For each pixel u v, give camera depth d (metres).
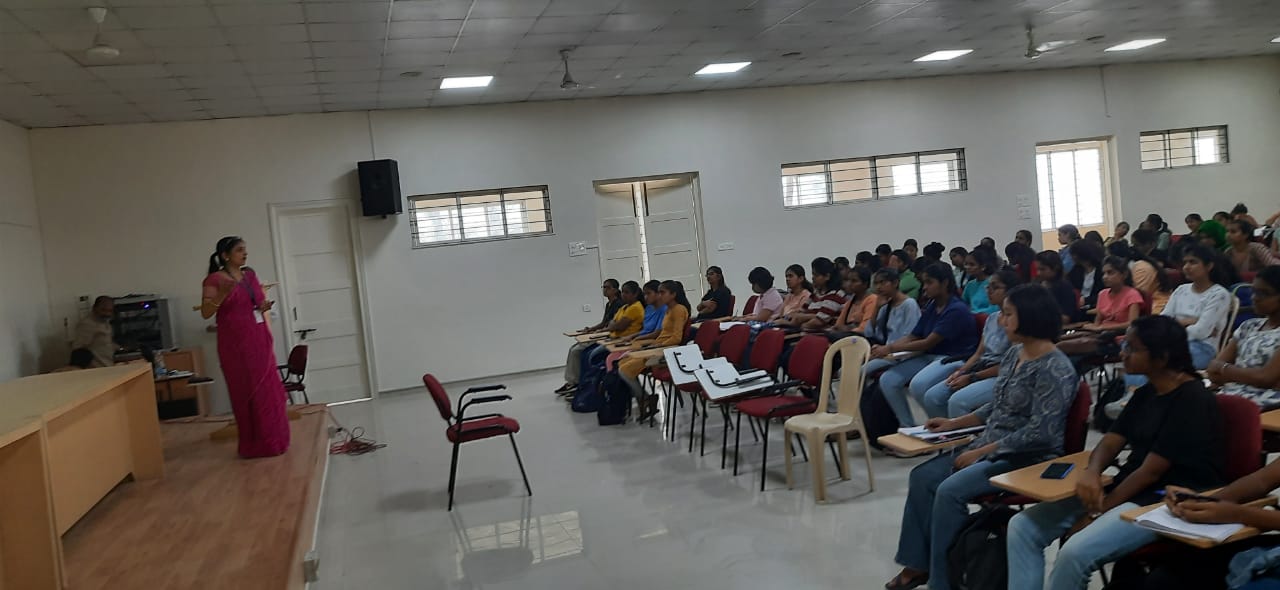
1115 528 2.23
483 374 9.35
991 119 10.77
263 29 5.84
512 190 9.47
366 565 3.89
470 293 9.32
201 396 8.09
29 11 5.05
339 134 8.95
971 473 2.78
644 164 9.77
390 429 7.21
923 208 10.62
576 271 9.61
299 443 5.41
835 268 7.07
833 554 3.44
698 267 10.12
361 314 9.06
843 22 7.32
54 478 3.63
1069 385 2.75
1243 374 3.12
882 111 10.45
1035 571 2.45
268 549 3.39
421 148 9.15
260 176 8.77
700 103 9.95
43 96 7.04
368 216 8.96
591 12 6.21
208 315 4.93
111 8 5.14
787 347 6.13
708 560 3.52
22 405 3.27
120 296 8.45
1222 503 1.96
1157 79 11.27
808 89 10.25
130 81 6.87
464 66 7.46
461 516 4.52
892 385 4.80
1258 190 11.65
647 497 4.53
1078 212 11.47
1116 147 11.16
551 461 5.55
